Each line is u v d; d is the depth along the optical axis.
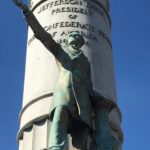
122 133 11.80
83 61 6.77
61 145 5.85
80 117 6.16
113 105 6.79
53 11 13.09
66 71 6.53
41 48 12.69
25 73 12.98
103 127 6.41
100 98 6.61
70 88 6.32
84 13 13.03
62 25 12.61
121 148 11.53
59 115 6.05
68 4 13.16
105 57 12.57
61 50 6.73
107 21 13.92
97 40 12.65
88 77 6.79
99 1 13.80
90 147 6.37
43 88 11.70
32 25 6.49
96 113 6.55
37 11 13.55
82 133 6.32
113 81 12.58
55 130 5.96
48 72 11.98
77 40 6.93
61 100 6.17
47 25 12.76
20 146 11.51
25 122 11.49
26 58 13.31
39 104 11.45
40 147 10.41
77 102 6.23
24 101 12.14
